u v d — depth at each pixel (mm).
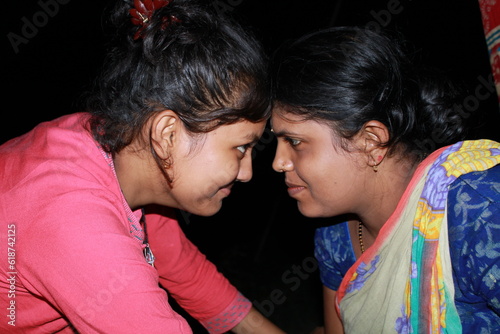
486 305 1047
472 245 968
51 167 997
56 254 923
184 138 1028
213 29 1028
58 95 4367
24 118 4156
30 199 958
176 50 995
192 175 1058
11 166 1027
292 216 3553
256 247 3287
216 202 1136
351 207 1219
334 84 1064
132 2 1071
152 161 1056
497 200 958
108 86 1062
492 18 1089
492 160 1020
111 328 940
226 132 1033
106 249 926
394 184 1184
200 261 1500
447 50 2986
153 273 1000
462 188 1006
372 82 1071
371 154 1133
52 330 1127
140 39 1046
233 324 1516
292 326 2605
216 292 1495
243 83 1016
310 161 1151
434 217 1033
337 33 1110
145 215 1373
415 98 1155
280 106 1125
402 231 1138
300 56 1086
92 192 980
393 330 1167
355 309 1312
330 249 1434
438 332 1078
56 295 943
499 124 2395
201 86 985
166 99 991
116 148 1036
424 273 1064
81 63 4598
